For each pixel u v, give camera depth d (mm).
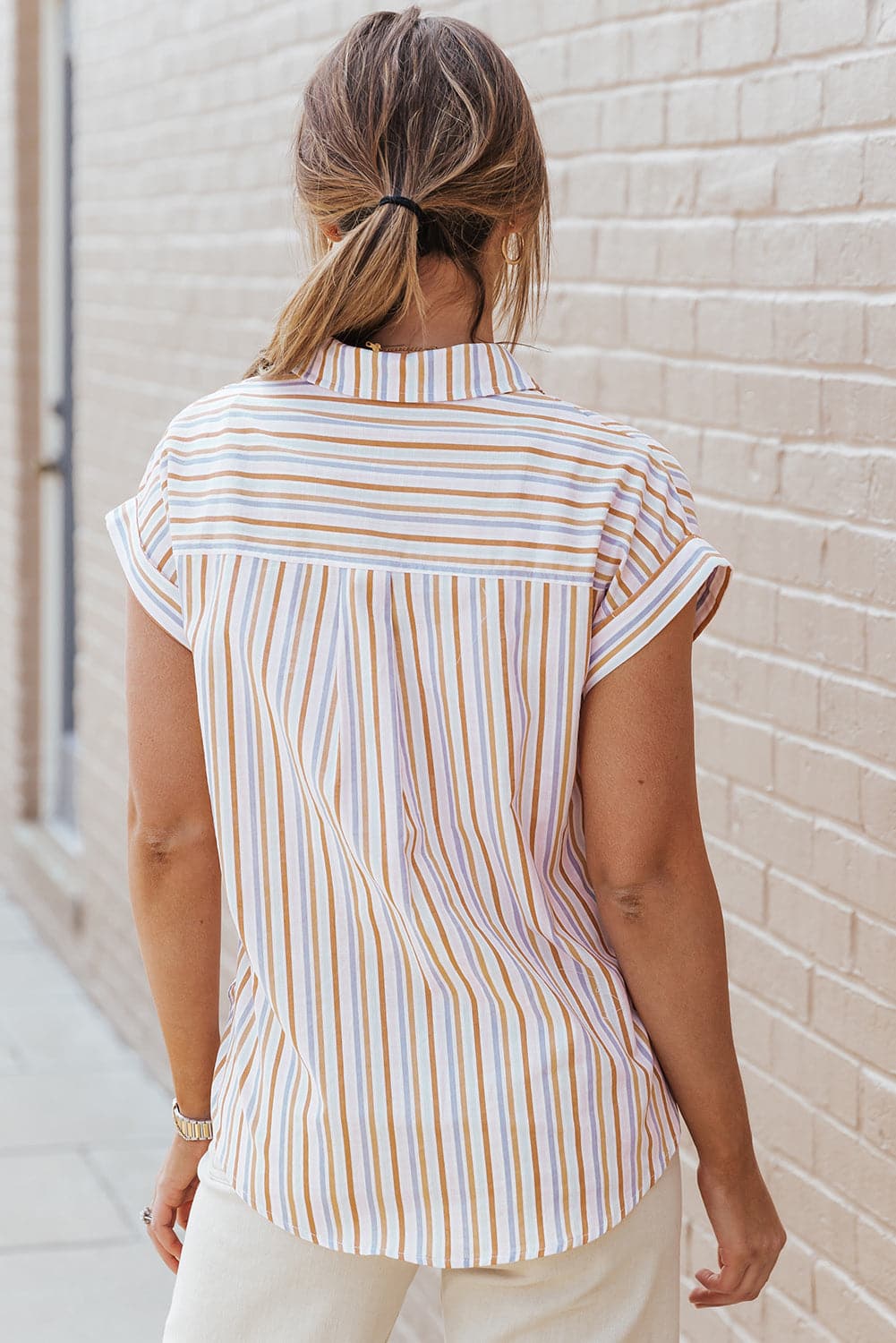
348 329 1292
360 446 1266
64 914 5121
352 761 1242
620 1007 1298
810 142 1957
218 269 3824
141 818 1354
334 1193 1275
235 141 3697
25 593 5738
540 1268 1282
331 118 1291
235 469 1281
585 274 2441
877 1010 1941
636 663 1235
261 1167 1301
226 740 1278
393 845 1239
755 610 2125
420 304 1264
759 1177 1405
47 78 5527
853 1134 1991
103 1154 3771
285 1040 1314
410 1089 1264
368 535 1249
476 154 1259
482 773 1241
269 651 1254
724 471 2162
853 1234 2000
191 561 1283
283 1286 1307
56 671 5793
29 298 5633
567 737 1242
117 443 4582
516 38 2588
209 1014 1432
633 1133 1287
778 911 2115
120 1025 4539
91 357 4812
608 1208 1273
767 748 2117
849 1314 2012
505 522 1242
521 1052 1256
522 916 1268
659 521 1262
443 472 1255
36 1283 3191
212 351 3871
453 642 1238
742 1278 1409
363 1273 1307
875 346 1878
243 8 3627
